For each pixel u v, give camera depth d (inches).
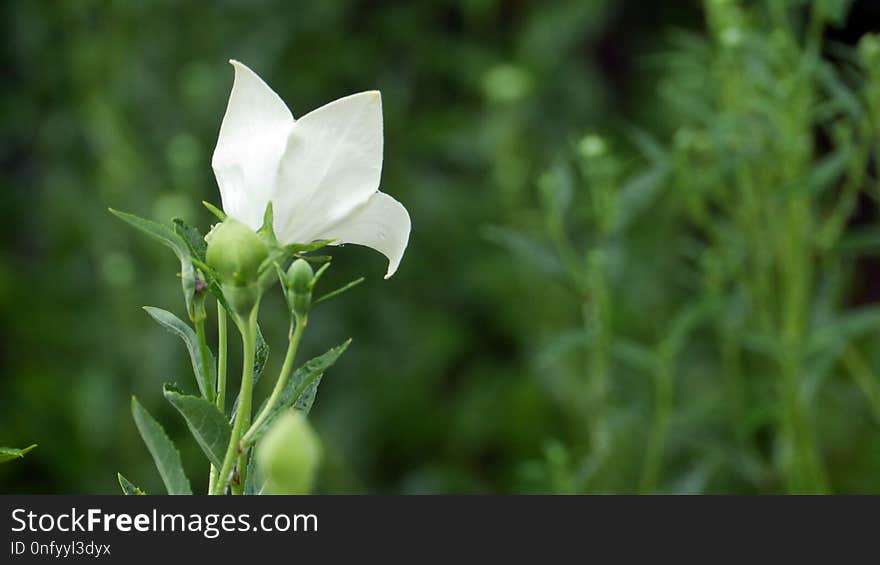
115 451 67.8
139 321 64.8
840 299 57.8
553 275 43.6
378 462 68.2
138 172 69.1
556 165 45.0
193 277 30.9
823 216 53.0
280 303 63.8
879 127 42.6
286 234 31.3
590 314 43.8
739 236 46.2
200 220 67.0
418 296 71.0
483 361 71.1
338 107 31.2
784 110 41.7
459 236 71.5
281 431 29.7
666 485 50.1
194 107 70.2
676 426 44.3
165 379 63.5
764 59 43.4
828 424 59.3
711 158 48.1
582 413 59.6
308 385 31.0
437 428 68.3
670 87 48.4
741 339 46.2
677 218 64.4
